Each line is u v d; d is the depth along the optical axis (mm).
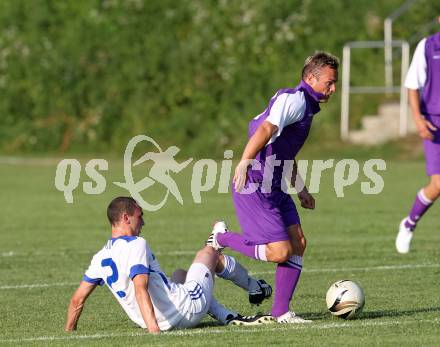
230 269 21406
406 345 17609
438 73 29453
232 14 85125
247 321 20578
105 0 87938
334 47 82188
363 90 77000
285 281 20891
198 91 81938
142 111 82125
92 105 84062
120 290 19609
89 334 19656
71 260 32750
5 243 37000
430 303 23266
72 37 85562
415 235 37250
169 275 29484
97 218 44625
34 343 18844
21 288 27375
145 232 39531
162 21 85750
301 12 84500
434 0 84062
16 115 85562
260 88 80875
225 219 43781
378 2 85375
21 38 86750
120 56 84312
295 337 18531
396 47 83188
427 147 30578
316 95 20469
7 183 61281
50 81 84688
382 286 26266
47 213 46688
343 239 36438
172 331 19500
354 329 19328
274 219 20516
